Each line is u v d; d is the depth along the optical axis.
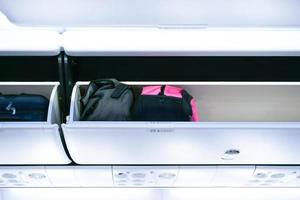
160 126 1.18
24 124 1.17
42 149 1.33
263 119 1.69
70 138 1.25
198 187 2.01
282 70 1.44
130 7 1.01
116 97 1.32
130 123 1.18
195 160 1.45
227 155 1.40
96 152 1.36
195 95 1.61
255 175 1.68
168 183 1.83
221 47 1.07
